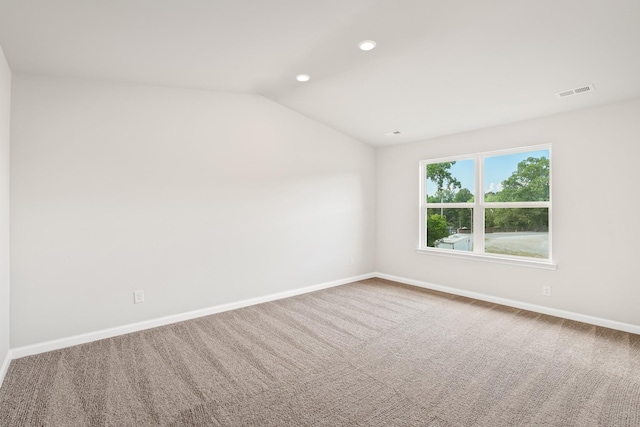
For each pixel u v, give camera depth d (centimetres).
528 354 271
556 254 361
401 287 490
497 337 306
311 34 248
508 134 399
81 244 302
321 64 302
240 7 211
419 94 349
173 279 352
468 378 235
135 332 325
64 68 279
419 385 227
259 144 414
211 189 377
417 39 253
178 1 201
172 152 350
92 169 306
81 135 301
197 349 284
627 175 315
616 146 321
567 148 352
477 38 244
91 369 251
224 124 385
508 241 409
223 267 387
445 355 271
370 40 257
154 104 340
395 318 358
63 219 293
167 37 245
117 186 319
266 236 423
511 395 214
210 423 189
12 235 271
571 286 351
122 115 321
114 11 206
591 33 224
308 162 463
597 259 334
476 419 190
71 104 297
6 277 255
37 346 281
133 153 327
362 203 536
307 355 272
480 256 423
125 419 193
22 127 275
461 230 457
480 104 353
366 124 456
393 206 531
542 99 327
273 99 414
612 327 324
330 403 207
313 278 473
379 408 202
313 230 471
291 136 444
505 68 280
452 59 277
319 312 379
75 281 299
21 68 270
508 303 400
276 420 191
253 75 330
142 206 333
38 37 229
